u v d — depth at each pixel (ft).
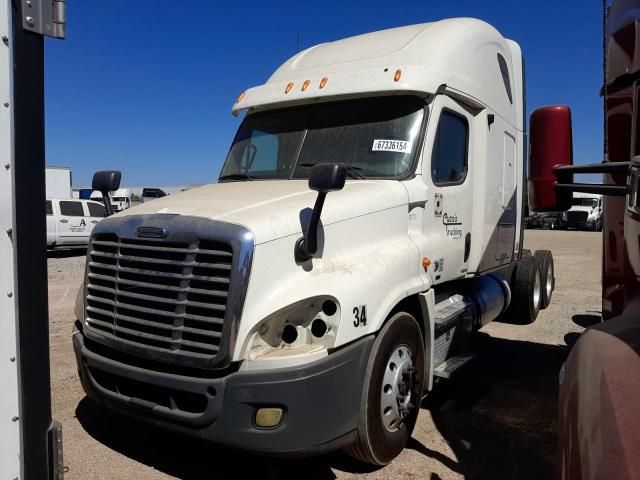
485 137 17.16
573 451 5.51
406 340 12.26
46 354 6.49
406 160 13.66
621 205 10.12
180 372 10.25
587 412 5.50
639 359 5.72
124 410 11.16
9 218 6.02
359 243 11.75
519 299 25.40
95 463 12.21
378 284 11.17
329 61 16.20
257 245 9.79
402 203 12.90
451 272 15.28
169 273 10.34
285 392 9.48
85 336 12.25
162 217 10.77
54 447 6.64
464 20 17.15
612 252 10.64
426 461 12.39
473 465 12.23
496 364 19.75
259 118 16.58
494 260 19.13
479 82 16.81
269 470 11.20
